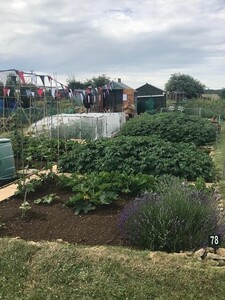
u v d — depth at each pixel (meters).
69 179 6.96
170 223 4.62
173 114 16.83
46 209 5.99
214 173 8.66
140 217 4.84
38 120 14.73
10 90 13.72
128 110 23.34
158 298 3.71
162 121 15.54
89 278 3.95
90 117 14.95
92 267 4.08
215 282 3.86
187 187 5.77
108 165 8.63
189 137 14.70
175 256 4.22
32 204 6.22
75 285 3.90
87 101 20.44
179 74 59.44
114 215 5.65
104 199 5.86
